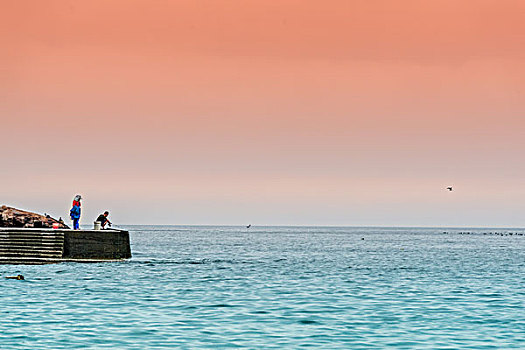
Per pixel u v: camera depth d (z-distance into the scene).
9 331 79.44
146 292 117.94
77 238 163.38
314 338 79.12
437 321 91.25
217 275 155.62
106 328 82.69
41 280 129.62
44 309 95.44
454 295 120.44
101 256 166.38
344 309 101.12
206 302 106.81
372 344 76.38
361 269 184.88
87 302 103.75
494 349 74.56
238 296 114.75
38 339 75.69
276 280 145.38
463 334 82.38
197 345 74.38
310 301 109.69
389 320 91.75
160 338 77.56
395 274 167.75
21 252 159.75
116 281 133.38
